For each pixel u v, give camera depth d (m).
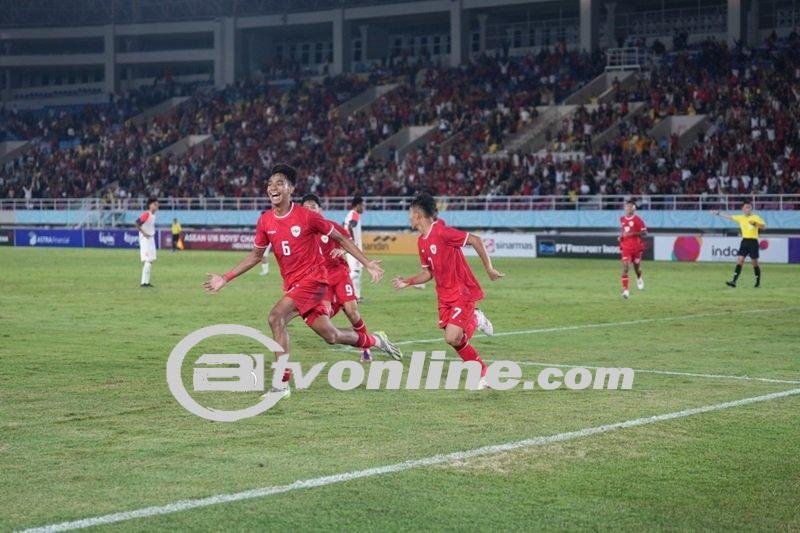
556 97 92.94
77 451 13.34
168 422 15.23
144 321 30.64
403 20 113.75
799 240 64.06
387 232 82.62
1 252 83.94
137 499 11.09
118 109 121.19
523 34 109.06
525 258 72.88
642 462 12.81
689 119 82.00
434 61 116.12
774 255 65.12
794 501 11.12
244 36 123.38
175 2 121.88
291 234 17.19
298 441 13.92
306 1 115.56
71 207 100.69
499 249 76.19
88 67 130.50
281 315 17.25
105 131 116.38
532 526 10.22
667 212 70.75
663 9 100.56
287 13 116.81
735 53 87.88
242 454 13.16
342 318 31.73
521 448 13.51
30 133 121.00
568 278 51.41
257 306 35.94
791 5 94.75
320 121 101.88
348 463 12.68
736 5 91.62
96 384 18.67
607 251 70.50
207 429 14.73
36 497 11.16
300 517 10.47
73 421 15.30
